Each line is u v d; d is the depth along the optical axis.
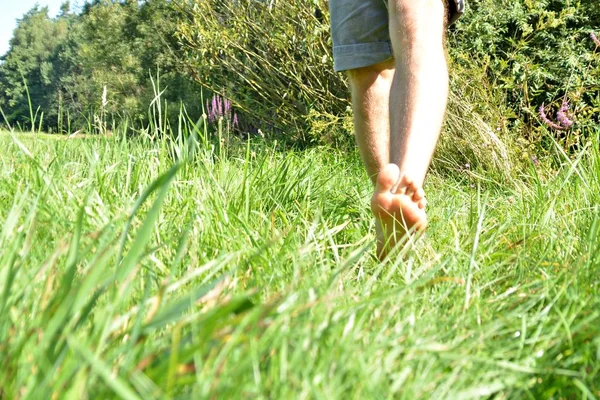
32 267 1.29
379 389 0.96
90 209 1.80
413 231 1.91
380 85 2.52
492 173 4.50
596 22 5.90
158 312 1.10
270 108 7.38
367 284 1.51
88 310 1.01
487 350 1.21
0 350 0.90
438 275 1.75
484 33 5.75
